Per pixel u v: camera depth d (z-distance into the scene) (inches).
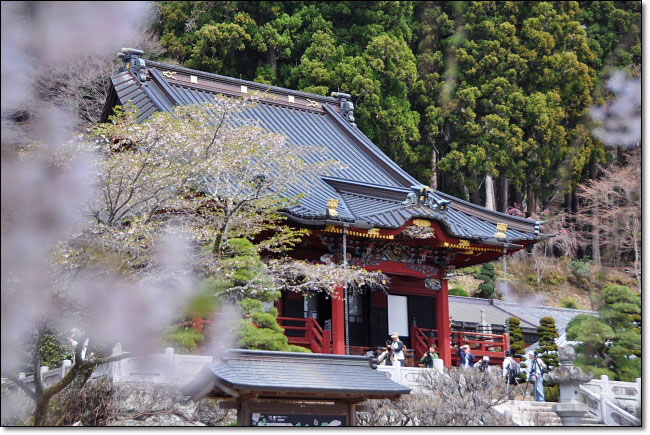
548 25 2202.3
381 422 734.5
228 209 856.3
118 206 771.4
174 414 735.7
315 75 1916.8
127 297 450.0
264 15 2089.1
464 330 1365.7
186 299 625.9
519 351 1235.2
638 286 826.8
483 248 1160.2
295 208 981.8
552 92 2106.3
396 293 1185.4
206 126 881.5
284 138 936.9
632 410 847.1
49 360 935.7
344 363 664.4
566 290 2075.5
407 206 1071.0
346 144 1357.0
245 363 617.0
